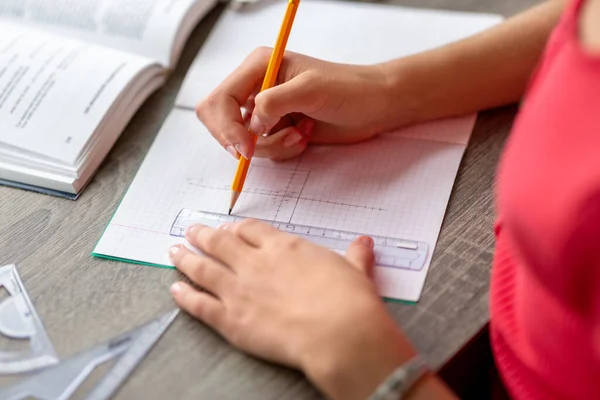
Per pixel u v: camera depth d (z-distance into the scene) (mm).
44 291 666
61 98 807
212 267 635
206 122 770
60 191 764
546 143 428
